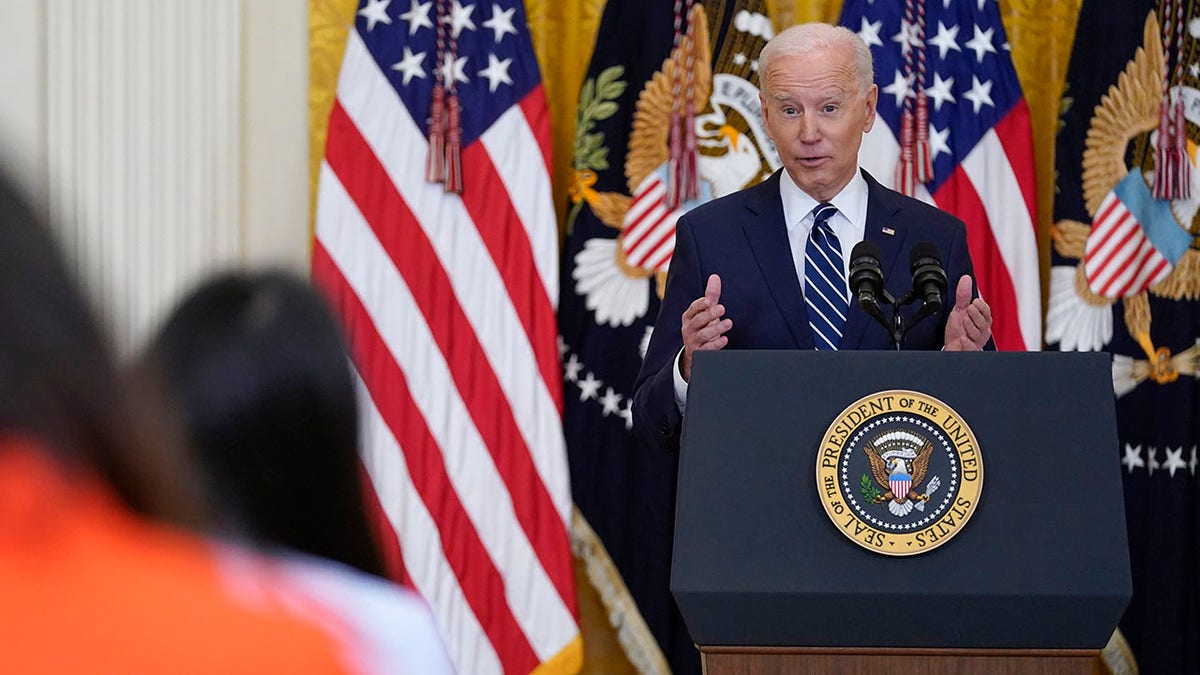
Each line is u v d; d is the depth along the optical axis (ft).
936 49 43.14
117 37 41.78
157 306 41.83
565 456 41.55
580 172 42.91
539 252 41.78
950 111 43.01
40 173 6.06
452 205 41.75
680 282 28.76
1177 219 43.42
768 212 29.07
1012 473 18.85
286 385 11.43
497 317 41.55
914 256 23.20
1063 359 19.34
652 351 28.53
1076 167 43.37
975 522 18.71
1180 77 43.27
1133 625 43.37
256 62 43.52
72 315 5.70
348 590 6.82
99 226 41.32
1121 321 43.09
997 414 19.08
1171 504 43.14
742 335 27.99
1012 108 43.29
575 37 44.52
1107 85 43.29
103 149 41.63
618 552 42.83
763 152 42.78
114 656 5.57
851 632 18.75
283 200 43.60
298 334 11.60
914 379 19.27
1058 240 43.21
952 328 22.93
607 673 43.98
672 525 42.70
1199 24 43.42
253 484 11.35
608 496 42.86
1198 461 43.45
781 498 18.97
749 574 18.66
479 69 42.32
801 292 28.19
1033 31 45.16
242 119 43.29
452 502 40.93
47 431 5.75
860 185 29.76
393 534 40.32
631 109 42.91
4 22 40.70
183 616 5.78
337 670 5.91
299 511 11.51
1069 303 42.98
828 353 19.54
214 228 42.75
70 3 41.32
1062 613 18.45
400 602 6.97
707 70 42.75
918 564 18.54
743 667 19.21
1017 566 18.45
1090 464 18.85
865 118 29.96
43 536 5.74
